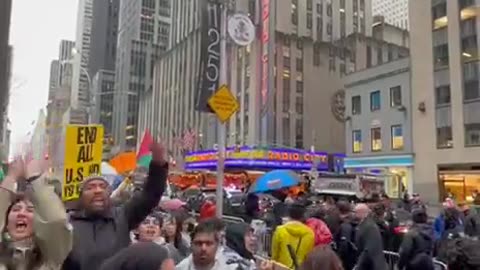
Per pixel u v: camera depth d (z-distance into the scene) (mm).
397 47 83375
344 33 81062
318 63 75125
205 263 3920
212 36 10766
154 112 106250
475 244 2740
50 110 66438
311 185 22875
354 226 9008
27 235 2914
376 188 23312
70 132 6516
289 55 72750
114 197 6281
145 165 8453
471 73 32938
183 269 3961
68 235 2986
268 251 8836
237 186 29812
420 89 36094
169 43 107750
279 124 69812
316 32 77000
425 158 35250
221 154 9523
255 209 11883
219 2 10867
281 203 11531
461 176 32625
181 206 9516
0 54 4297
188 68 90688
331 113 74625
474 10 33125
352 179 21953
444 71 34656
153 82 110938
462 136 32969
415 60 36750
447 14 34844
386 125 38750
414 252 6918
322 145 72812
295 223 5902
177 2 101875
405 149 36969
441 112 34562
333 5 80438
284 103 70938
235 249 5699
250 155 40000
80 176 6488
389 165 37844
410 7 37656
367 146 40375
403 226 9734
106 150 37031
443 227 10219
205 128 77312
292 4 75125
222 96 9609
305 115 72375
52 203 2990
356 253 8156
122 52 125875
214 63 10664
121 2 138250
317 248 3373
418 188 35344
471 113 32594
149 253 2203
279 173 12531
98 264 3582
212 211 9547
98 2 143875
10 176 3002
